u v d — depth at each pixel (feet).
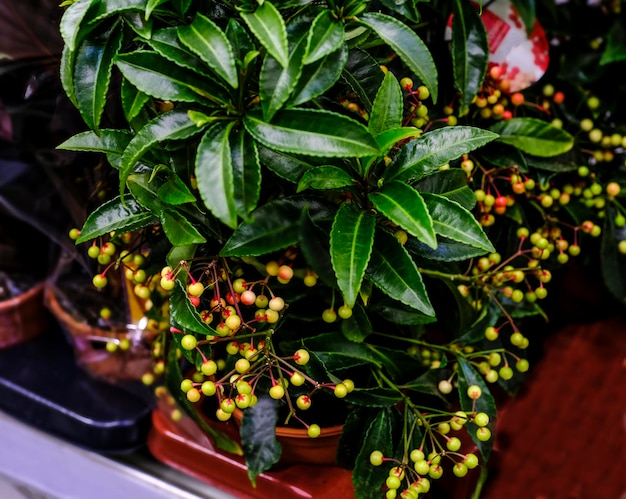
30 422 2.99
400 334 2.64
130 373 2.93
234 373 2.31
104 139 2.19
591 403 2.94
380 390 2.39
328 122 2.00
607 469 2.76
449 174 2.28
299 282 2.40
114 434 2.87
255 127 2.01
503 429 2.88
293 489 2.63
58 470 2.96
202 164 1.97
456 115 2.70
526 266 2.79
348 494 2.63
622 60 2.87
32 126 2.60
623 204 2.99
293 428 2.52
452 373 2.56
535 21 2.63
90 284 2.90
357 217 2.09
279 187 2.39
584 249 3.10
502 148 2.69
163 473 2.89
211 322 2.33
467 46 2.50
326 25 2.03
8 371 3.09
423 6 2.66
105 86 2.12
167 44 2.04
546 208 2.89
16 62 2.49
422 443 2.32
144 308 2.70
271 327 2.33
